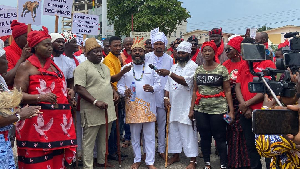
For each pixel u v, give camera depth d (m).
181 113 4.45
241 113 3.71
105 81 4.09
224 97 4.03
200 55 5.46
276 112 1.52
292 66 1.69
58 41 4.04
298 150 1.90
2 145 2.42
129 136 5.66
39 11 5.52
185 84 4.34
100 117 4.01
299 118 1.55
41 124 3.15
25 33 3.74
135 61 4.43
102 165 4.53
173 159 4.76
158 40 4.99
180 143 4.64
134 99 4.34
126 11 20.44
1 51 2.51
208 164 4.30
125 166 4.60
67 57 4.41
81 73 3.91
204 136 4.23
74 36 4.52
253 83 1.92
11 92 2.41
